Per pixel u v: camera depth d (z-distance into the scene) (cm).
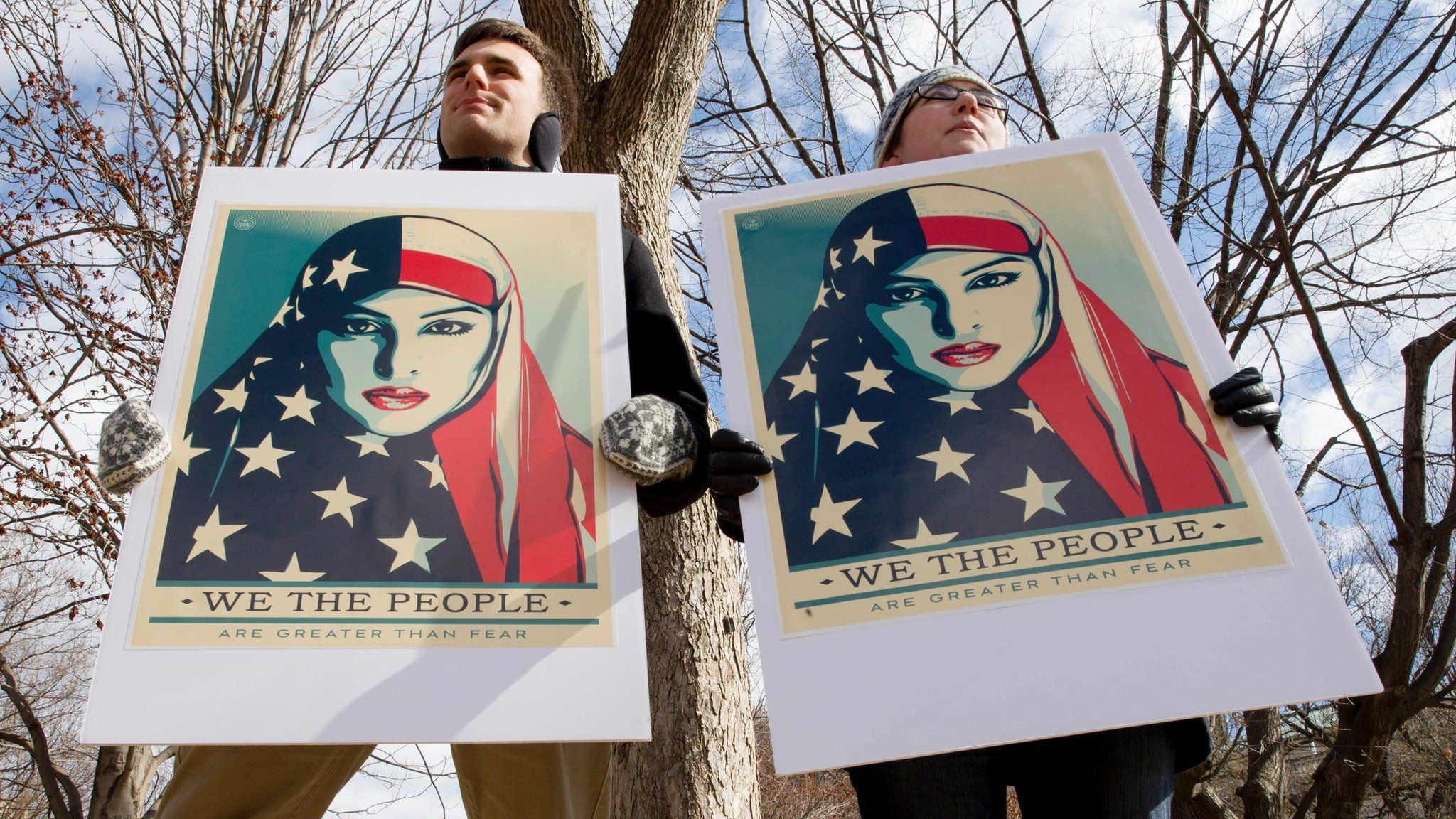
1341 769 680
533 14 490
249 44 793
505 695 146
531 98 243
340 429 167
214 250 183
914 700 147
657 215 440
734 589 383
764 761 1182
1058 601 153
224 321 176
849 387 176
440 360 176
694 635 359
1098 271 187
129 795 719
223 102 782
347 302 181
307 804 175
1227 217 741
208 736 139
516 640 151
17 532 758
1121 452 166
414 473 164
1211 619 150
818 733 146
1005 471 165
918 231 194
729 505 174
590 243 193
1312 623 149
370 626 149
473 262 188
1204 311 181
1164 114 762
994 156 203
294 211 189
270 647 147
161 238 762
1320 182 738
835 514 162
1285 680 145
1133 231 192
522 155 244
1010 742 143
